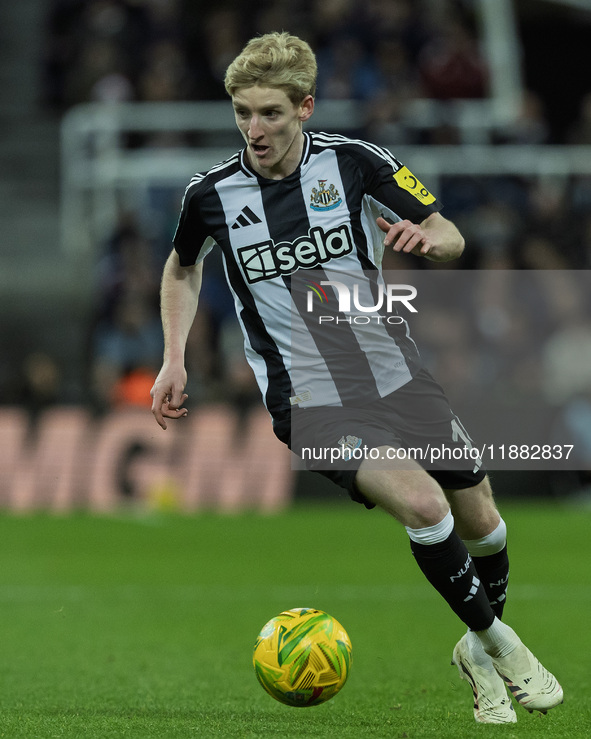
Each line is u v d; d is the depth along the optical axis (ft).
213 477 172.04
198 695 57.67
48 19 242.58
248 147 51.37
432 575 47.52
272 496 170.91
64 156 219.41
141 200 204.23
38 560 122.52
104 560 122.52
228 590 102.12
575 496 169.78
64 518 162.50
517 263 182.09
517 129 205.87
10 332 205.87
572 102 248.93
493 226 188.75
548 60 248.93
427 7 226.99
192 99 218.79
